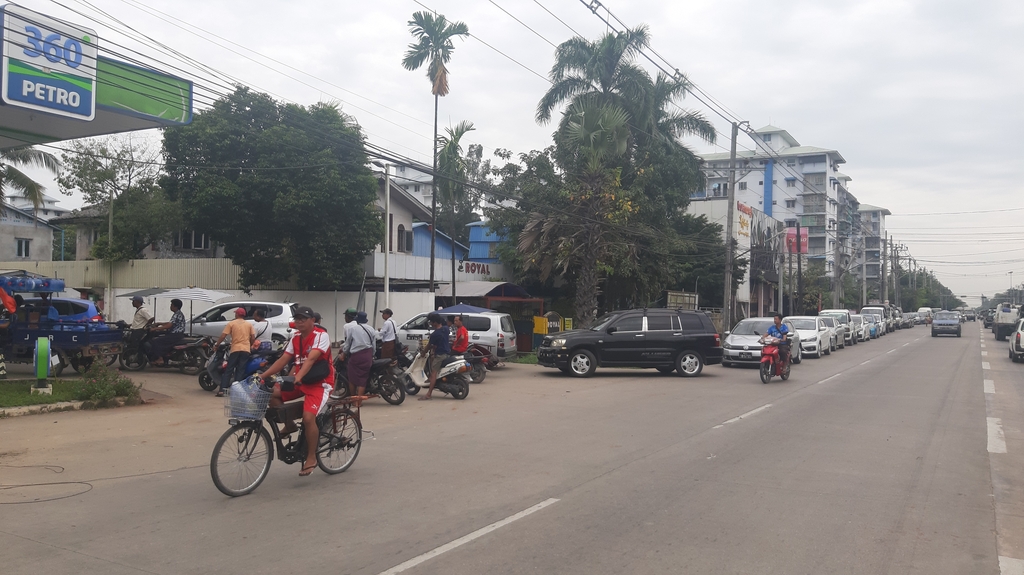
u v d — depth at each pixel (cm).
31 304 1711
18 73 1142
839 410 1336
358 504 680
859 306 8500
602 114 2566
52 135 1452
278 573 500
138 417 1184
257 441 730
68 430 1063
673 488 746
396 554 539
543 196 2988
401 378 1393
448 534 588
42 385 1282
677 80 2552
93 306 1805
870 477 802
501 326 2062
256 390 713
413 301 2731
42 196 2934
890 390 1677
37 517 633
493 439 1028
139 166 3219
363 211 2669
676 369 2025
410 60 2594
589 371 1978
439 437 1044
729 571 510
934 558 545
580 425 1155
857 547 566
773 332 1884
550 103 3094
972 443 1019
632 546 562
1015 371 2216
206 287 3100
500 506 675
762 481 779
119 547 554
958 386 1772
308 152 2561
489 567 513
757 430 1110
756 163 9550
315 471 817
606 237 2708
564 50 3025
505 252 3494
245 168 2545
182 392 1480
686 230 4222
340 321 2845
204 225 2627
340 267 2764
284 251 2700
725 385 1789
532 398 1511
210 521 623
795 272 6731
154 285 3212
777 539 582
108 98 1282
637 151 3130
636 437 1046
